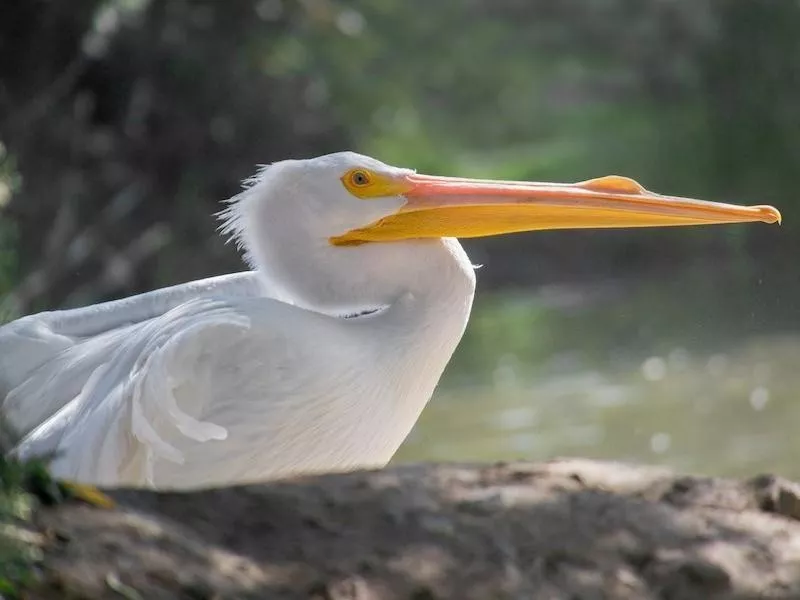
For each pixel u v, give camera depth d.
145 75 24.83
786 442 14.09
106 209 23.25
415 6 39.97
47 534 3.33
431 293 6.40
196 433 5.66
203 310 6.12
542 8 43.50
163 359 5.73
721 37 33.31
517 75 42.97
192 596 3.29
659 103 37.25
